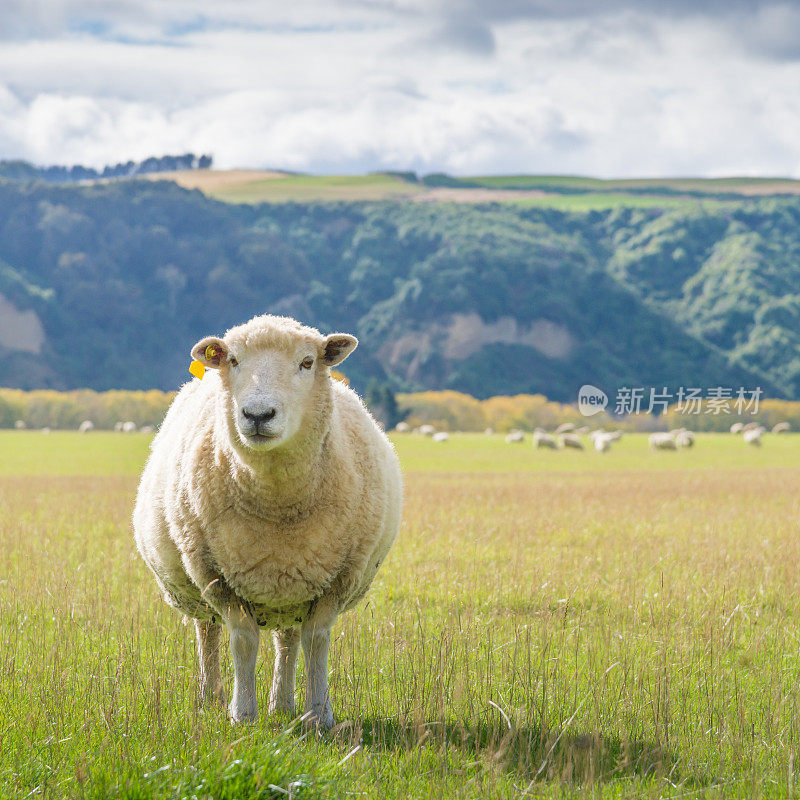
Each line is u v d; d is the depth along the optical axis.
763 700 6.70
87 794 4.72
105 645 7.71
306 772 4.98
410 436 80.75
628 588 10.13
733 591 10.02
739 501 22.06
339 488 6.30
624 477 34.19
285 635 6.72
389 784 5.22
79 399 102.75
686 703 6.54
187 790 4.70
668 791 5.20
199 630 7.07
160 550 6.75
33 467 40.06
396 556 12.63
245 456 5.92
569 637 8.11
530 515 18.02
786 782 5.36
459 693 6.25
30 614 8.94
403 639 7.69
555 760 5.53
